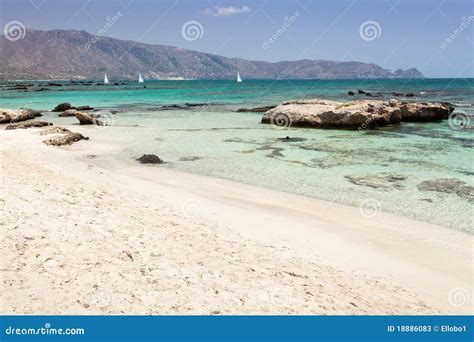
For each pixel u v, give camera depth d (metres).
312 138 24.61
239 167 17.19
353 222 10.79
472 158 18.72
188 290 6.48
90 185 12.41
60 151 19.41
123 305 5.87
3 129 27.09
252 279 7.14
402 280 7.75
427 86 116.56
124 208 10.47
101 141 23.30
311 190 13.79
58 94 77.94
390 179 15.13
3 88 105.00
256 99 61.44
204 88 112.19
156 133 26.62
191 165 17.53
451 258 8.71
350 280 7.58
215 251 8.28
